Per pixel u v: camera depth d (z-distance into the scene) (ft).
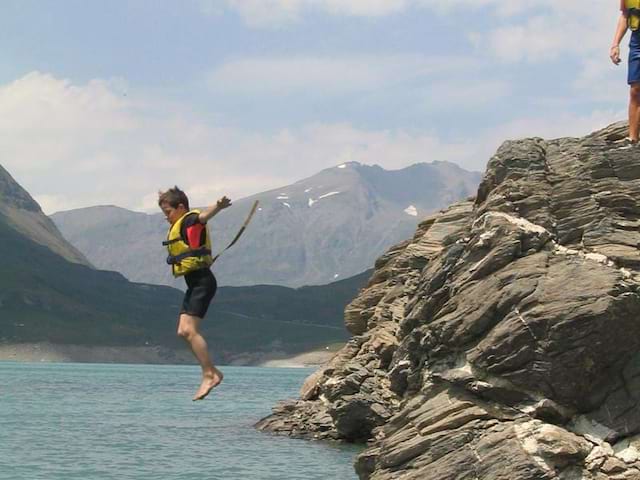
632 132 93.30
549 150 100.83
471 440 84.23
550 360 83.82
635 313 83.15
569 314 82.84
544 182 95.96
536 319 83.97
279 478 121.60
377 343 155.02
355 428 155.94
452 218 155.22
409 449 86.48
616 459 80.28
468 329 88.74
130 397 334.85
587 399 84.48
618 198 91.20
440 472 82.84
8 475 122.21
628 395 83.97
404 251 165.07
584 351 82.89
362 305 178.29
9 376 534.78
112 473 125.70
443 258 99.30
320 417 176.45
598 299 82.58
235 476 123.03
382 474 87.61
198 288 43.86
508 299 86.48
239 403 309.63
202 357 43.04
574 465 80.23
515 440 81.46
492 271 90.79
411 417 91.15
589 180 93.20
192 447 157.28
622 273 85.81
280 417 190.29
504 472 79.66
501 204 95.50
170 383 482.28
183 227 44.14
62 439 171.01
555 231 92.32
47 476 122.21
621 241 89.15
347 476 122.93
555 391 84.12
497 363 85.87
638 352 84.69
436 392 91.97
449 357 92.32
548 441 80.12
